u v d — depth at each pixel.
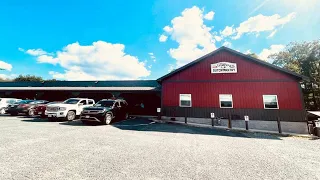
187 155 5.88
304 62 37.19
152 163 5.02
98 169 4.47
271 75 14.11
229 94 14.83
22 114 17.94
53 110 12.96
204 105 15.25
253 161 5.47
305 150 7.11
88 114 11.85
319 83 34.31
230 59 15.30
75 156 5.39
